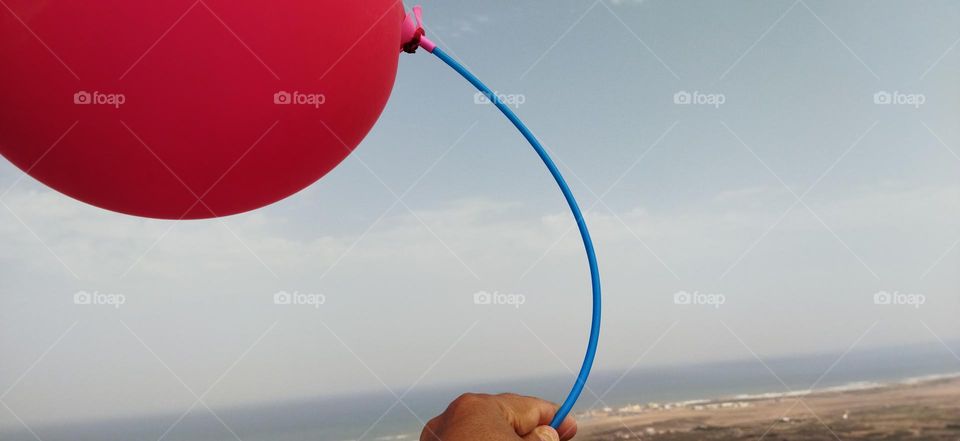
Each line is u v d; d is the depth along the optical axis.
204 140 0.47
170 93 0.44
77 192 0.53
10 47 0.43
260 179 0.54
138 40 0.42
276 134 0.50
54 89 0.44
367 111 0.57
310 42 0.47
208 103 0.45
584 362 0.47
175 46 0.43
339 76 0.50
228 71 0.45
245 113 0.47
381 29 0.53
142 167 0.49
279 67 0.46
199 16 0.43
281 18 0.45
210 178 0.51
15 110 0.46
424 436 0.36
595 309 0.52
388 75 0.58
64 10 0.42
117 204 0.54
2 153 0.53
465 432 0.32
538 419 0.38
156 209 0.55
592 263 0.54
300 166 0.55
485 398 0.36
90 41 0.42
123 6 0.42
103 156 0.48
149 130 0.46
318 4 0.46
